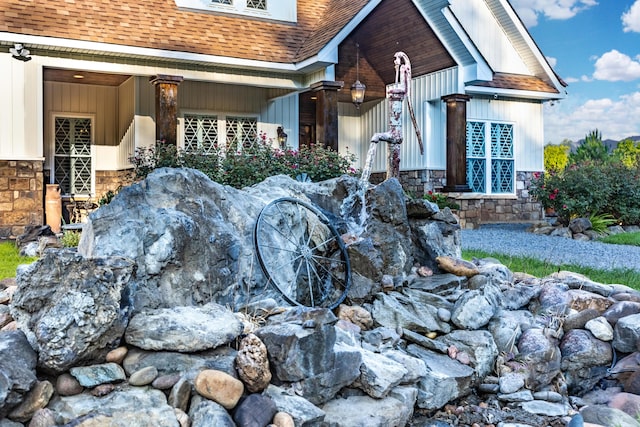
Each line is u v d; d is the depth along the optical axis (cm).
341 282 556
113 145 1540
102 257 374
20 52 1141
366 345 480
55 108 1476
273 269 521
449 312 532
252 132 1527
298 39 1445
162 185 472
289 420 351
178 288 430
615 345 518
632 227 1569
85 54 1212
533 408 470
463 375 477
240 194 548
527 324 554
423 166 1625
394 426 401
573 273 694
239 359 370
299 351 382
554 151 2877
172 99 1238
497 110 1759
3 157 1161
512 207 1775
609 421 427
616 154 2717
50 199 1260
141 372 354
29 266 368
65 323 345
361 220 602
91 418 321
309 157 1126
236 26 1398
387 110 1734
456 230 665
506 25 1792
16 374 320
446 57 1463
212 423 330
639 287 712
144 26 1271
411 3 1381
